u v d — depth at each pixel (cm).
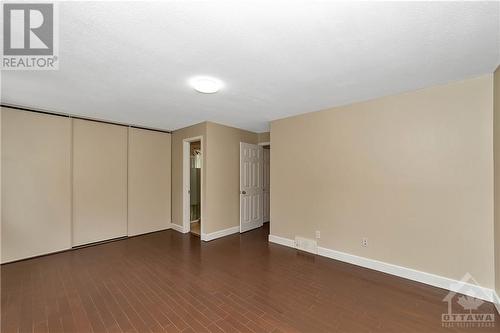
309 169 355
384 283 251
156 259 327
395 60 189
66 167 364
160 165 494
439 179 243
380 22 140
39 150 339
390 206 275
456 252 233
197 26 144
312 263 308
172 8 128
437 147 245
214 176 430
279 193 395
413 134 260
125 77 222
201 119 405
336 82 236
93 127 399
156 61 191
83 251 361
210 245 389
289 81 233
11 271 287
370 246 291
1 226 310
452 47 168
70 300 221
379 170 285
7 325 185
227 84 241
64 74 215
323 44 165
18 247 321
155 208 484
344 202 315
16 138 321
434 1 121
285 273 278
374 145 289
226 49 172
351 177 309
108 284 253
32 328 181
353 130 307
